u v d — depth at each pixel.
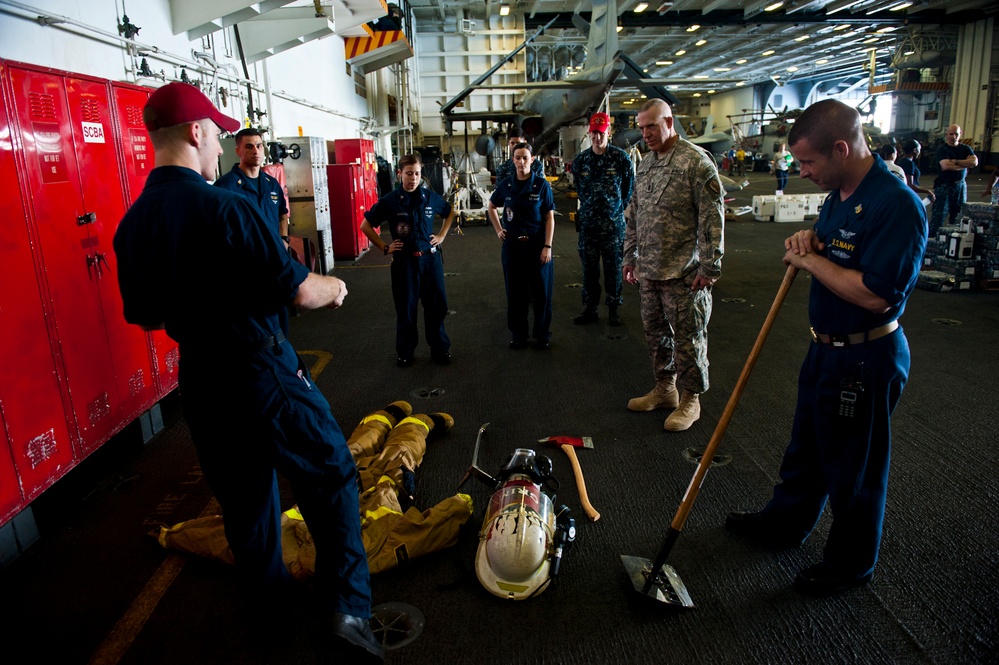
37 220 2.47
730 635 1.83
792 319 5.20
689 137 29.44
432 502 2.60
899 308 1.71
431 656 1.78
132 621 1.96
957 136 8.17
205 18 4.85
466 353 4.59
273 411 1.60
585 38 26.59
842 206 1.77
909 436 3.04
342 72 11.66
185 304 1.52
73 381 2.65
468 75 21.98
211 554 2.21
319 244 7.50
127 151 3.18
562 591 2.05
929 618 1.87
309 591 2.07
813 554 2.20
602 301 6.00
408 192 4.07
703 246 2.86
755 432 3.15
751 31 25.86
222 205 1.47
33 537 2.39
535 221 4.30
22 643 1.88
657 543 2.29
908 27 25.27
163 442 3.26
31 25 3.17
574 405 3.57
